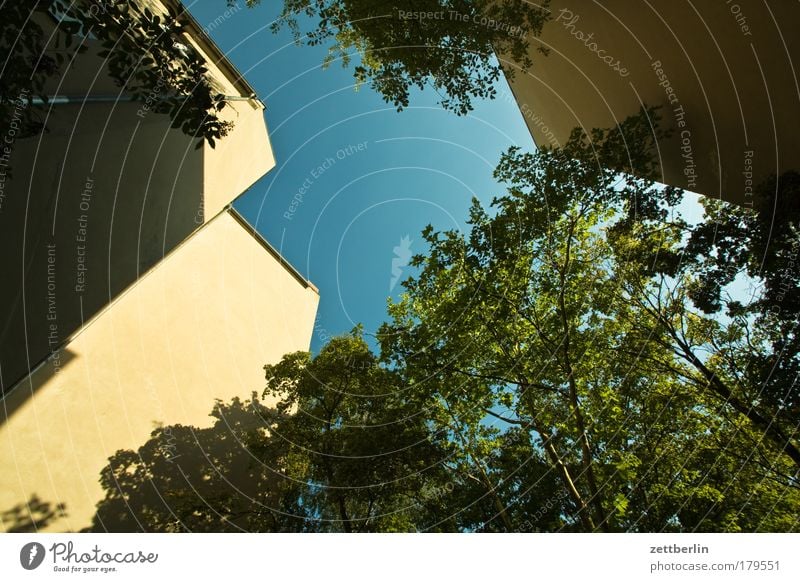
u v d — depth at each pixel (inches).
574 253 506.9
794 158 278.8
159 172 545.0
